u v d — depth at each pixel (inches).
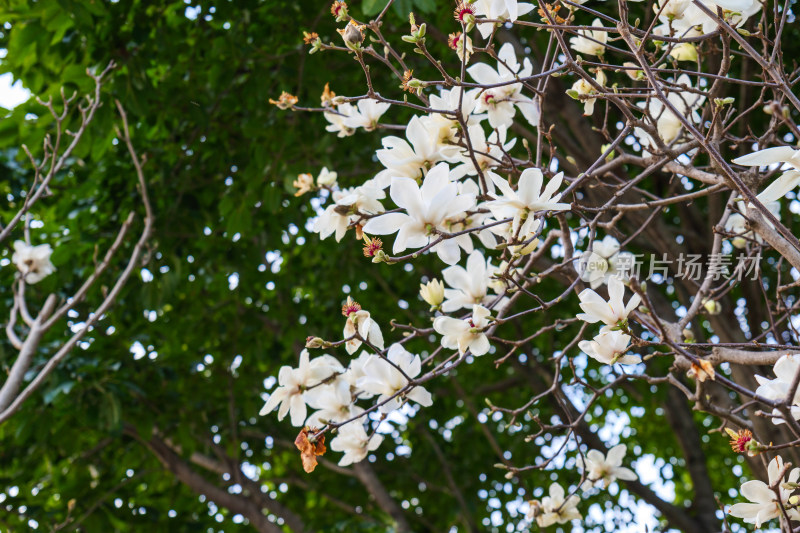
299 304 239.1
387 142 85.1
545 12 76.6
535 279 90.0
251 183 183.6
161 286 193.3
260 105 187.0
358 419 91.7
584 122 165.3
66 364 183.8
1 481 235.9
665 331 64.6
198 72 193.3
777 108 61.9
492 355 259.6
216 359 238.5
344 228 84.1
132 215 148.9
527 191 71.4
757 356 75.7
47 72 169.5
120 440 228.1
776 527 113.1
